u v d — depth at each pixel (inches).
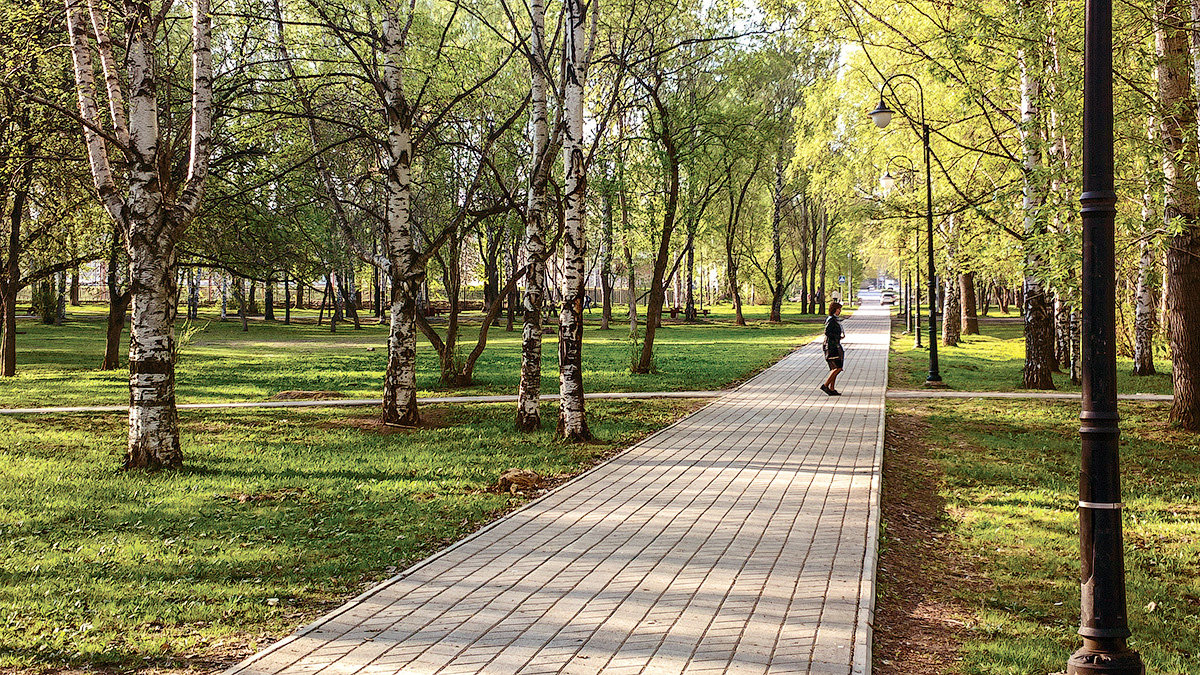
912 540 344.5
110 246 995.9
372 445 545.0
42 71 717.9
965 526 370.3
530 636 218.8
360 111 724.0
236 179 826.2
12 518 346.6
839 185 1245.1
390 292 634.2
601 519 352.2
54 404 768.9
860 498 394.0
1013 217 712.4
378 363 1293.1
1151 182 485.4
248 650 213.0
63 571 273.4
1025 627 247.0
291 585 264.7
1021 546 338.3
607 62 831.7
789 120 1662.2
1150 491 437.7
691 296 2672.2
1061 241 478.3
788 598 249.6
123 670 199.3
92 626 224.1
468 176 948.6
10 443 542.3
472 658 203.9
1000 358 1337.4
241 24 632.4
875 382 972.6
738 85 1056.2
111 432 603.5
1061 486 443.2
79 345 1609.3
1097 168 197.3
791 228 2898.6
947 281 1590.8
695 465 478.6
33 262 1199.6
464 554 299.3
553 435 584.4
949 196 1101.1
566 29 608.1
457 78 763.4
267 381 1004.6
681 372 1086.4
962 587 289.1
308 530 332.8
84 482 421.1
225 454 506.9
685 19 927.0
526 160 895.7
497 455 508.4
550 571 277.9
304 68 708.0
